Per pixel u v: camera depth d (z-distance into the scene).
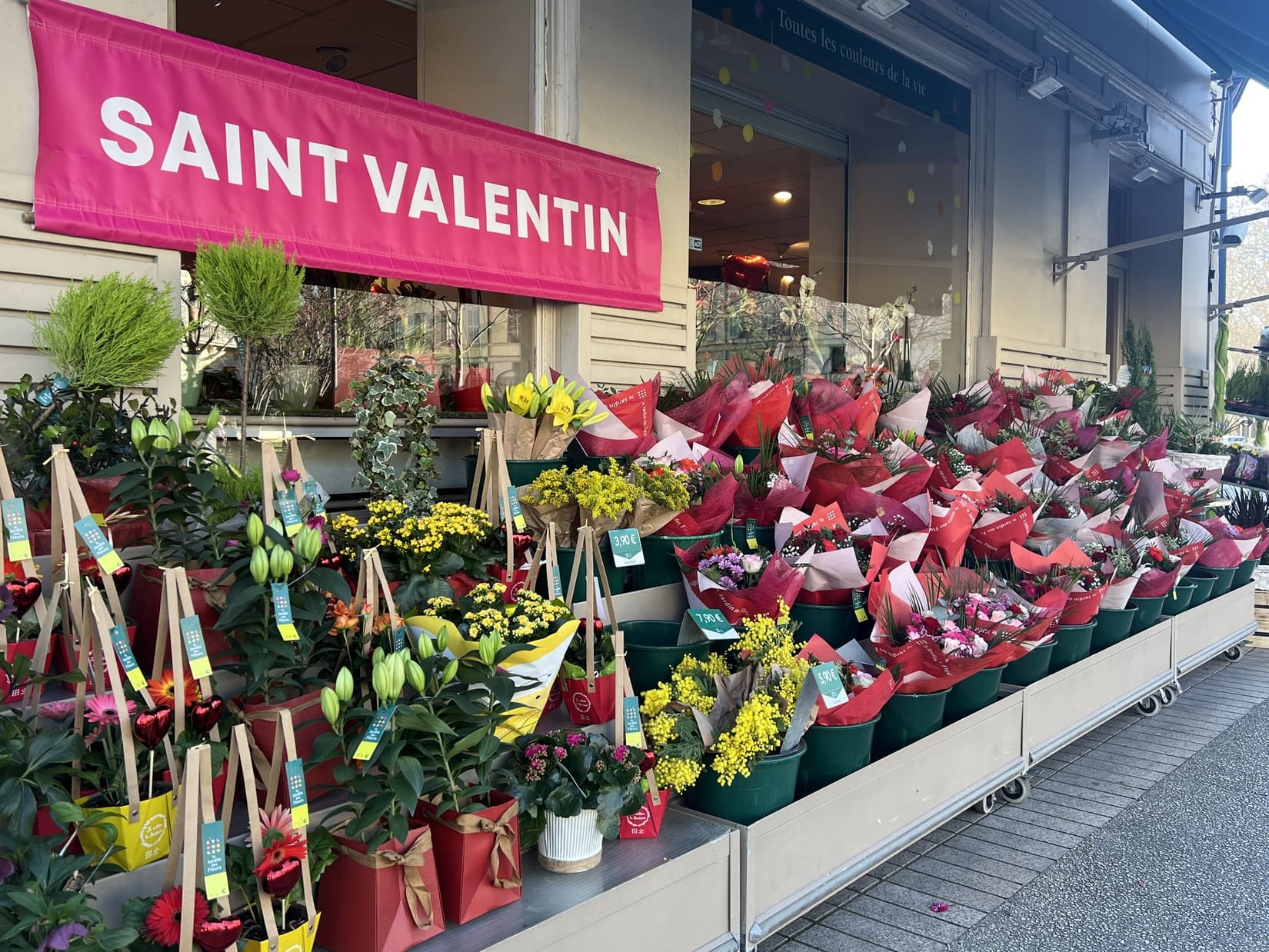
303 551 1.90
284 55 5.38
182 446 2.07
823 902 2.81
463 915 1.90
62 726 1.81
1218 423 11.22
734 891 2.35
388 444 2.82
